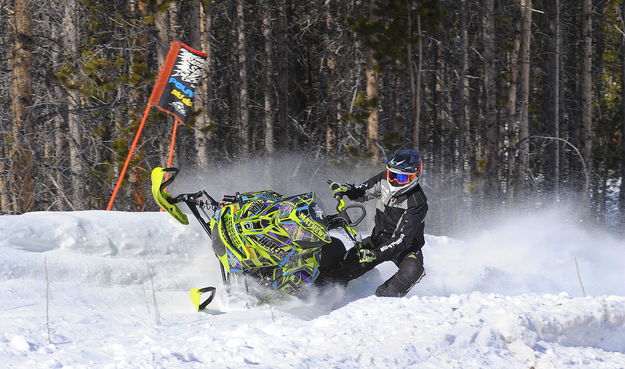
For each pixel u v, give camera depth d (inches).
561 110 2038.6
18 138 1061.8
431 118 1985.7
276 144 1961.1
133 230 558.6
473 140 2085.4
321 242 468.4
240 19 1774.1
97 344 352.5
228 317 446.9
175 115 856.3
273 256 483.5
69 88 1224.8
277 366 323.6
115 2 1309.1
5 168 1164.5
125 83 1259.8
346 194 545.6
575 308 446.6
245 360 332.8
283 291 491.2
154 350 335.9
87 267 506.9
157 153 1427.2
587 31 1806.1
